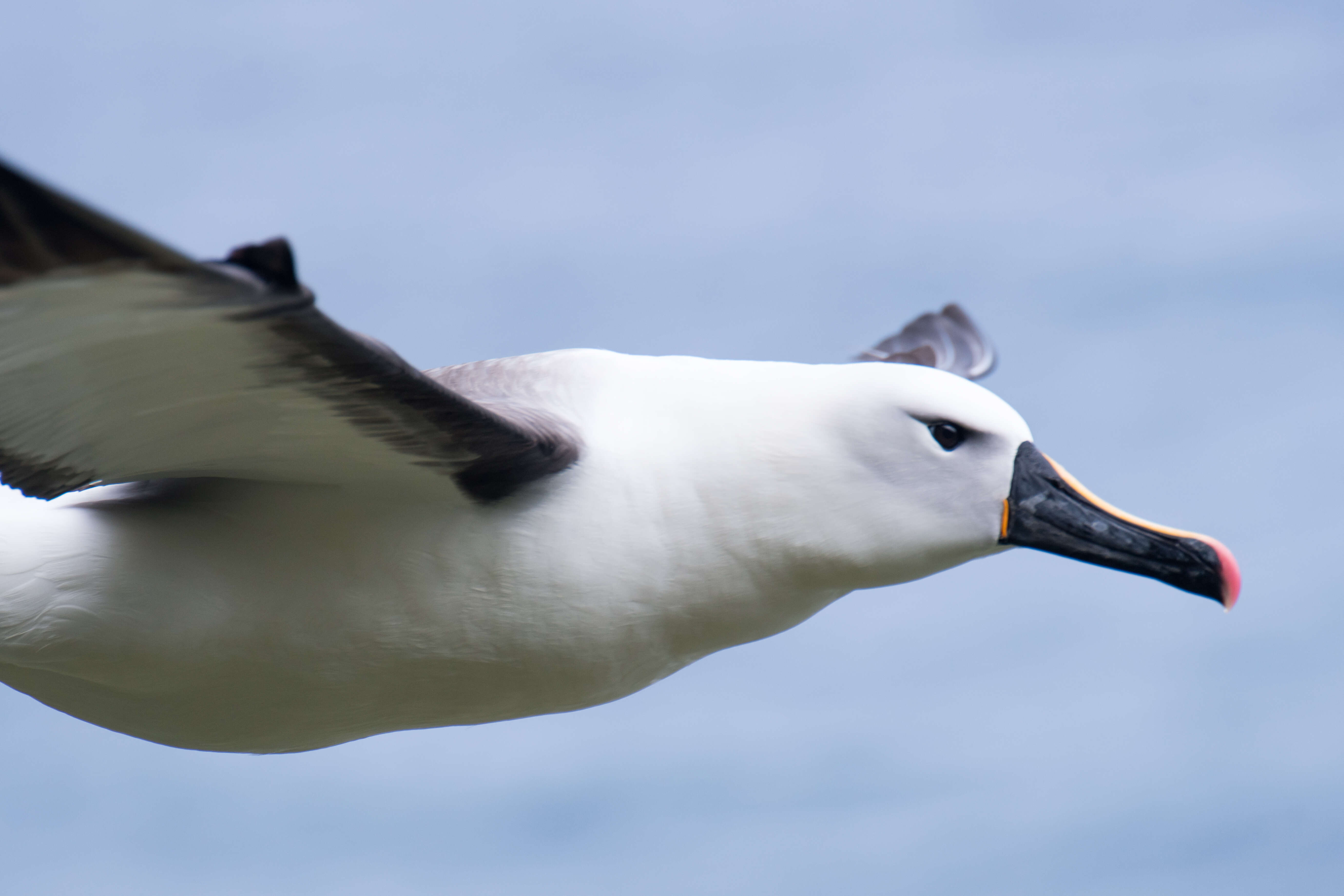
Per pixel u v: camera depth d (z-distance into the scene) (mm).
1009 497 10023
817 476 9742
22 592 8836
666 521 9547
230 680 9430
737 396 9844
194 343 6918
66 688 9734
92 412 7609
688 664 10445
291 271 6000
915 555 10023
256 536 9047
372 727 10062
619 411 9789
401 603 9227
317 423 8055
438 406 8039
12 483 8062
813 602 10281
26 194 5246
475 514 9125
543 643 9508
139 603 8984
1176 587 10039
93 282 5840
